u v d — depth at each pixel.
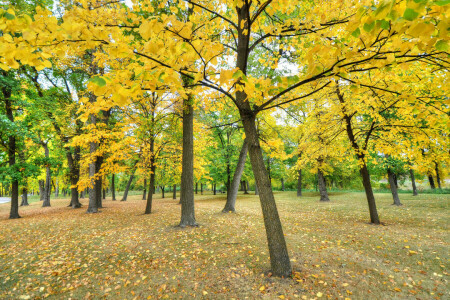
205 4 3.50
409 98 2.35
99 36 1.69
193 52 1.91
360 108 5.73
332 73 2.12
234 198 10.30
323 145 7.90
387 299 3.11
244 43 3.65
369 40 1.73
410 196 14.63
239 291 3.39
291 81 2.01
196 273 4.02
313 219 8.54
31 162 10.77
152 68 2.00
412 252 4.56
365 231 6.34
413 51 1.66
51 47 1.74
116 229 7.14
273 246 3.68
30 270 4.28
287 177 26.44
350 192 22.22
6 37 1.51
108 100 2.23
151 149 9.46
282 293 3.26
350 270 3.89
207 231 6.52
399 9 1.19
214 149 18.33
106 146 8.48
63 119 11.78
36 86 12.39
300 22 3.15
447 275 3.65
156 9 4.25
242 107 3.59
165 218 8.86
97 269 4.29
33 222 8.77
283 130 11.77
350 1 2.96
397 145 5.91
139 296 3.43
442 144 4.46
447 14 1.19
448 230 6.12
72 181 14.48
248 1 2.81
